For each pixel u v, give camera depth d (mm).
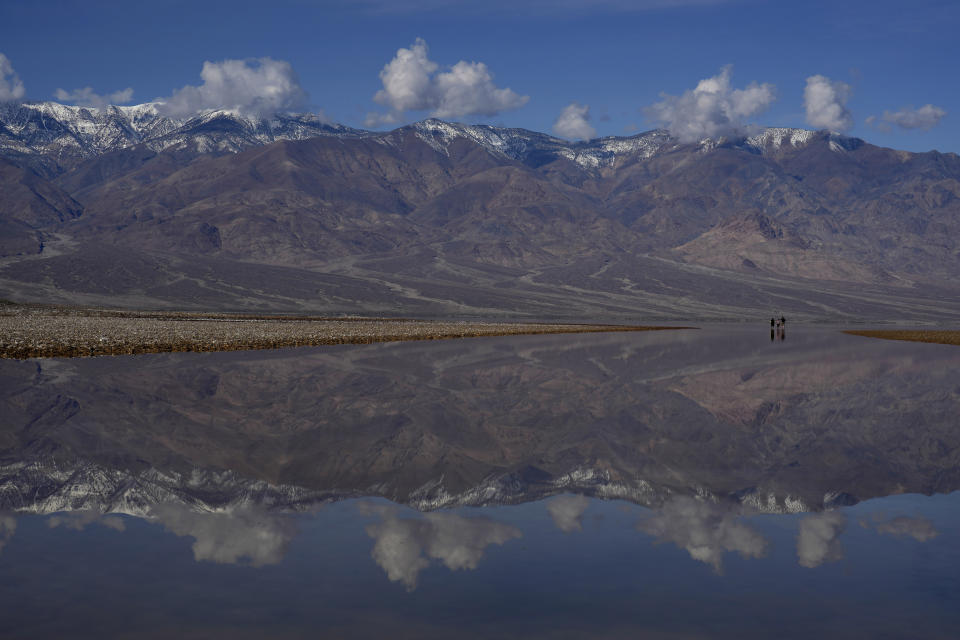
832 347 54938
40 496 9617
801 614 5859
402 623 5613
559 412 18125
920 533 8133
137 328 59531
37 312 111875
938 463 12117
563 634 5480
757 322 186000
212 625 5539
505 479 10789
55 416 16781
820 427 16094
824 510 9188
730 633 5527
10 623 5562
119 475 10828
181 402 19453
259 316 122125
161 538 7734
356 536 7852
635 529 8203
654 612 5891
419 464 11836
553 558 7145
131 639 5316
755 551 7445
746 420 17125
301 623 5605
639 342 59969
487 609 5922
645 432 15195
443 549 7422
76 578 6504
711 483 10617
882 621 5766
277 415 17234
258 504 9273
